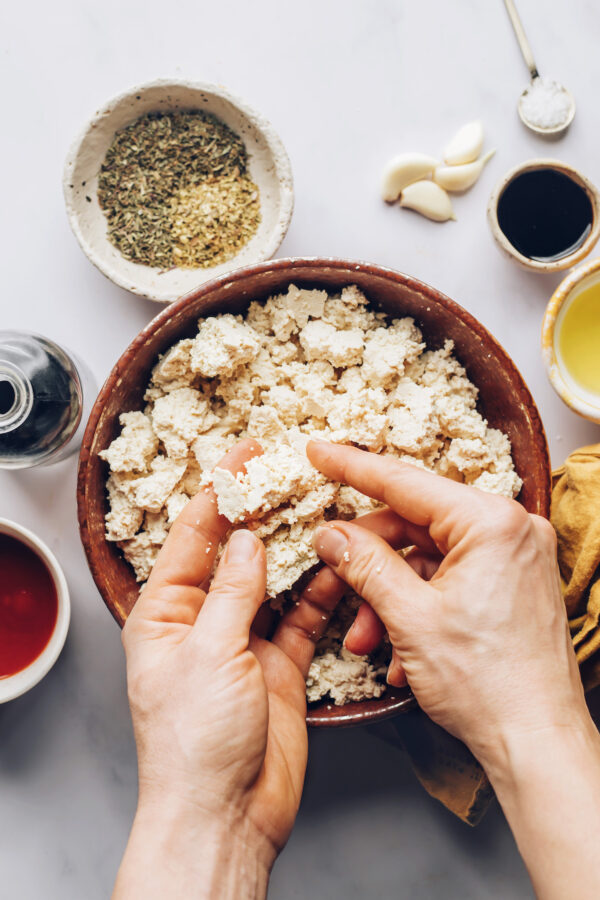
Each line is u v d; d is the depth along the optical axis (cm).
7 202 61
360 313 56
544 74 62
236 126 59
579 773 45
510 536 47
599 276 58
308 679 54
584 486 57
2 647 59
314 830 63
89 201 59
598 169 62
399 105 62
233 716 46
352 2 61
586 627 56
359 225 62
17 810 62
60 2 61
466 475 56
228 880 45
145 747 46
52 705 62
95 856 62
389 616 48
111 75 61
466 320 53
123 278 58
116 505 54
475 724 47
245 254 60
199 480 55
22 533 56
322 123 61
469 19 61
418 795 63
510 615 47
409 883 62
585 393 60
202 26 61
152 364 55
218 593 48
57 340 61
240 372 55
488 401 56
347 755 63
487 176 62
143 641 48
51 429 57
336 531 50
